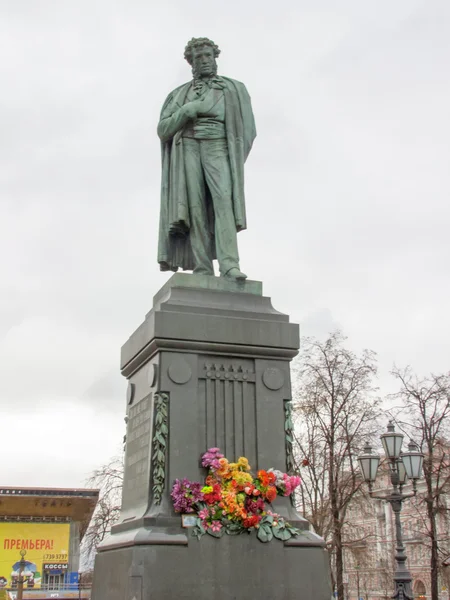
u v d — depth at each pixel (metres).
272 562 7.99
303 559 8.10
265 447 8.59
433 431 30.22
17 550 55.25
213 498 7.97
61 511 56.88
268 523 8.12
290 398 8.86
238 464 8.27
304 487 30.70
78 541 56.53
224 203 9.86
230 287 9.38
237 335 8.80
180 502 7.93
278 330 8.96
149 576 7.60
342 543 30.09
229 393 8.66
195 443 8.34
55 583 55.25
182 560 7.73
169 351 8.58
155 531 7.82
